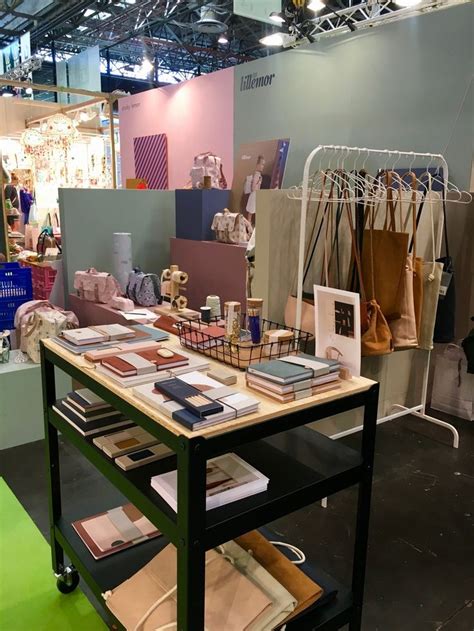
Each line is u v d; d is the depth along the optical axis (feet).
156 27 29.68
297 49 17.52
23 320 11.66
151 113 25.99
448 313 10.85
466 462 10.69
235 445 4.29
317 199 8.64
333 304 5.55
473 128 12.67
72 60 26.66
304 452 5.57
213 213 13.52
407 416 12.89
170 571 5.50
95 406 6.07
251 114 19.97
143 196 14.73
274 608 4.88
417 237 11.32
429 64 13.50
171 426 4.16
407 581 7.30
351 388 5.12
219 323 7.28
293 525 8.47
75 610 6.54
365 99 15.37
